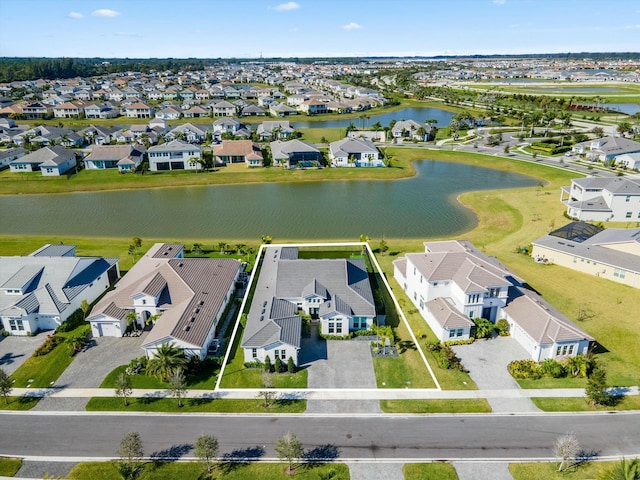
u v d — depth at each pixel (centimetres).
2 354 5134
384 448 3853
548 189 11131
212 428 4091
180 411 4294
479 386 4591
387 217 9606
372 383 4650
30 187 11788
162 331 4975
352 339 5406
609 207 8875
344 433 4019
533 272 6944
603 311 5878
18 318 5378
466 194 11075
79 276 6131
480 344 5269
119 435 4019
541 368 4750
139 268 6356
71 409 4322
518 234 8412
